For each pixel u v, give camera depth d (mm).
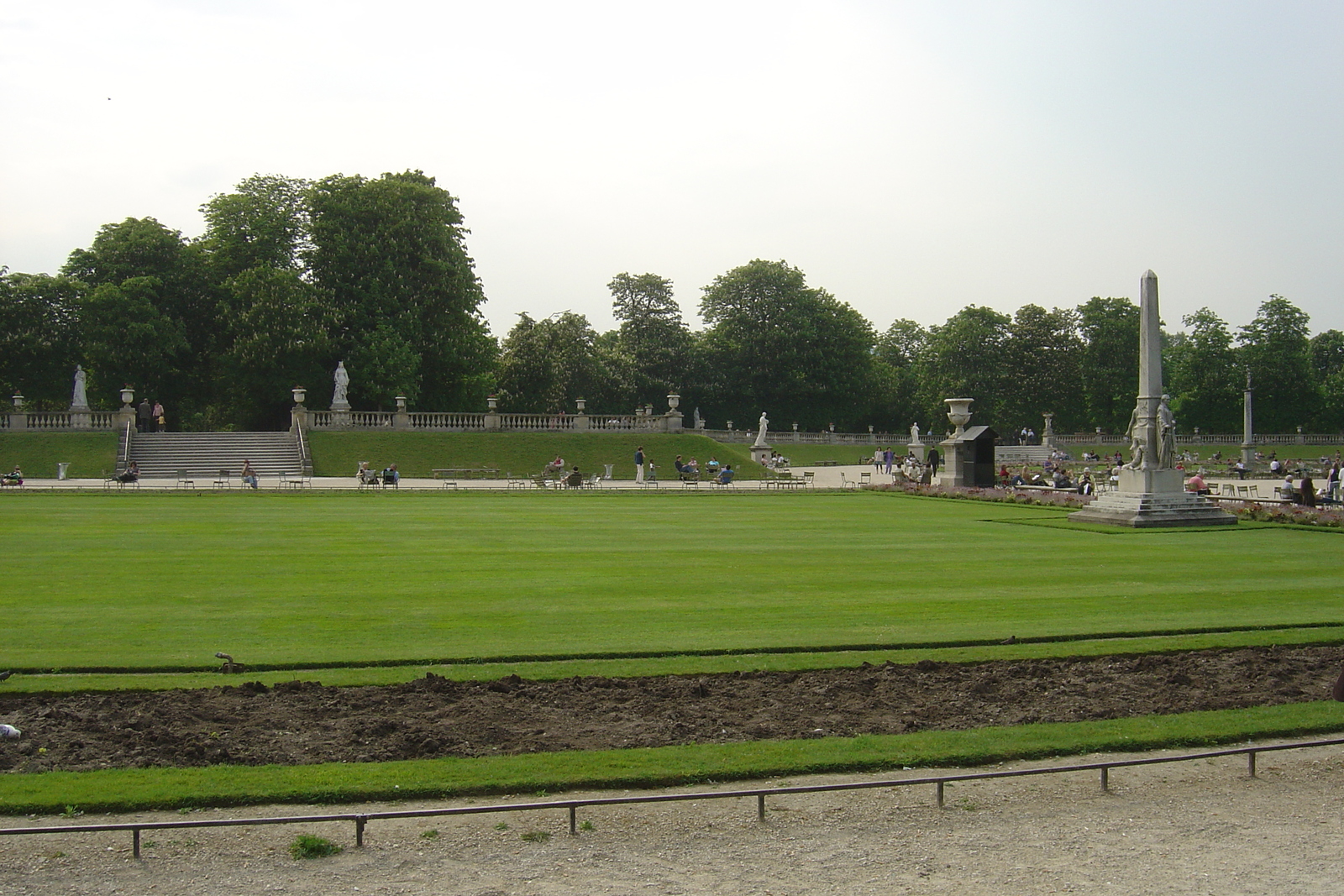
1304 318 110875
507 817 7680
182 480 49281
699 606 15469
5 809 7539
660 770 8391
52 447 54750
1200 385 110250
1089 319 109438
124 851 7016
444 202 72562
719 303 102000
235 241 68812
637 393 98375
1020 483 48750
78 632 13234
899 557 21609
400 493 41469
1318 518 29828
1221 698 10727
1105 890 6492
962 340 105562
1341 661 12305
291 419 66500
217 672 11453
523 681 11125
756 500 39781
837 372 101188
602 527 27688
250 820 6957
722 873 6730
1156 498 30141
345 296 67875
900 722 9836
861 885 6551
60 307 65125
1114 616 14922
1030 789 8336
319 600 15789
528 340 83750
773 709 10258
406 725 9586
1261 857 7016
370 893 6410
